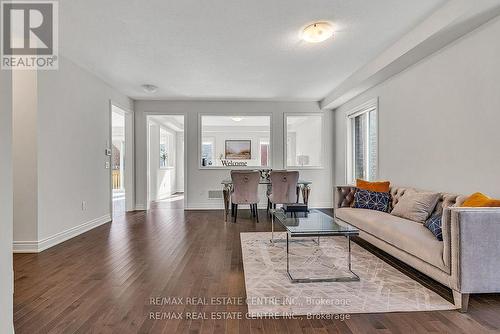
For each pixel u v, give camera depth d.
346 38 3.38
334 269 2.81
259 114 6.59
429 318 1.92
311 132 9.80
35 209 3.36
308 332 1.77
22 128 3.36
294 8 2.74
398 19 2.95
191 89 5.59
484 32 2.62
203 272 2.74
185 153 6.57
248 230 4.47
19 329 1.80
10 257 1.47
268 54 3.85
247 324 1.86
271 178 5.18
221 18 2.91
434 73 3.30
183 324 1.86
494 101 2.54
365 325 1.84
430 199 3.06
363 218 3.41
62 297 2.23
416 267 2.46
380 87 4.50
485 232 1.98
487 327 1.81
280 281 2.53
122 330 1.79
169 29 3.14
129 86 5.32
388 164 4.30
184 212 6.21
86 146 4.43
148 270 2.79
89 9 2.72
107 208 5.15
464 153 2.88
